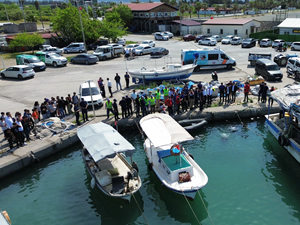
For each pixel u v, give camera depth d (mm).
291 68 26625
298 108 13609
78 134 14047
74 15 47969
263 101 20688
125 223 11172
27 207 12367
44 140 16719
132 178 12328
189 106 20469
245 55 38781
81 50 45438
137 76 25453
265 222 10734
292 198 12031
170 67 25578
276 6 134750
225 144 16719
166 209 11805
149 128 14305
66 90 25297
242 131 18328
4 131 15367
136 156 16031
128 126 18703
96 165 13672
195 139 17406
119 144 12406
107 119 19000
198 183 11945
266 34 52844
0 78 31094
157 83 26172
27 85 27562
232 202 11875
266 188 12719
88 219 11492
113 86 26312
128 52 40656
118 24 53156
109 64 36312
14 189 13758
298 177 13539
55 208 12219
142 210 11805
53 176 14625
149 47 42844
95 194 13016
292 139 14984
